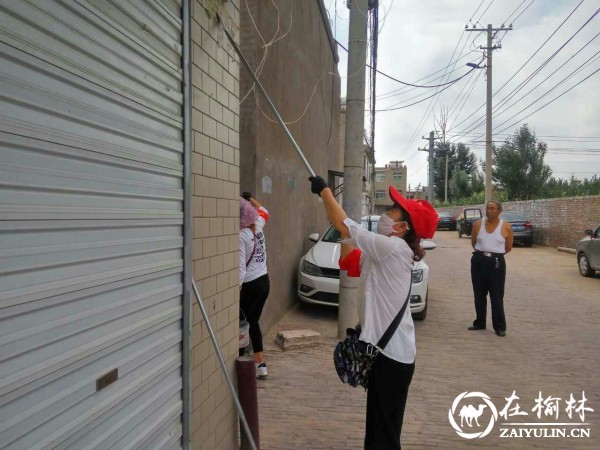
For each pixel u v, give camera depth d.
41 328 1.52
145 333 2.11
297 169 7.99
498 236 6.49
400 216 2.84
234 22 3.34
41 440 1.53
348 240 2.79
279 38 6.42
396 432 2.72
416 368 5.21
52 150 1.55
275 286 6.69
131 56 1.98
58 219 1.58
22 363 1.45
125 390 1.96
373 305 2.71
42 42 1.50
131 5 1.97
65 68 1.60
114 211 1.88
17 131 1.42
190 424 2.54
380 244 2.68
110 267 1.86
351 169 6.27
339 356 2.70
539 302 8.79
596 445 3.66
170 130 2.32
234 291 3.33
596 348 5.98
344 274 6.06
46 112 1.53
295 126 7.70
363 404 4.24
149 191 2.13
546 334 6.60
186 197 2.45
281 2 6.60
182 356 2.45
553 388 4.71
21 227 1.44
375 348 2.63
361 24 6.26
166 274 2.28
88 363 1.74
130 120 1.99
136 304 2.04
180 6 2.41
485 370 5.17
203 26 2.79
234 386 3.29
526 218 22.02
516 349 5.91
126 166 1.96
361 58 6.24
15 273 1.42
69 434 1.65
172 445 2.36
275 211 6.57
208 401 2.85
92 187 1.75
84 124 1.70
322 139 10.77
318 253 7.41
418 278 7.05
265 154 5.99
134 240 2.02
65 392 1.63
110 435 1.88
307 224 9.04
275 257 6.66
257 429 3.34
